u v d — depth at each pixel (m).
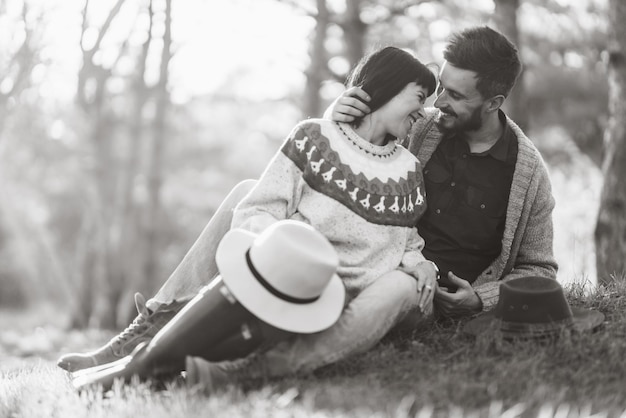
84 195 33.88
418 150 5.29
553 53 18.81
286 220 4.19
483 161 5.18
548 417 3.70
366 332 4.30
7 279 41.00
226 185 44.47
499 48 4.92
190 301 4.33
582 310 4.79
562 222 15.58
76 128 28.78
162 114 26.97
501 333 4.50
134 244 29.47
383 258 4.59
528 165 5.11
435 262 5.21
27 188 37.19
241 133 44.75
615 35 8.64
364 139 4.63
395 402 3.90
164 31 22.30
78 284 30.06
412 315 4.58
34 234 41.12
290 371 4.26
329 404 3.91
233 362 4.15
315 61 18.34
